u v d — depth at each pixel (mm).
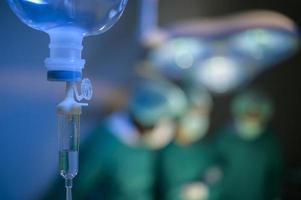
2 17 1317
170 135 1521
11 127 1354
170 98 1517
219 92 1542
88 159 1451
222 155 1549
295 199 1573
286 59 1550
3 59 1331
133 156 1487
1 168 1360
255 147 1556
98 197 1462
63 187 1403
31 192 1385
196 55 1524
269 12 1542
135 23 1463
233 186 1550
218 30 1527
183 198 1522
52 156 1385
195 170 1531
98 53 1420
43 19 495
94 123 1454
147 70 1492
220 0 1525
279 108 1557
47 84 1349
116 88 1461
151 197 1501
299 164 1576
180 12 1508
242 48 1537
